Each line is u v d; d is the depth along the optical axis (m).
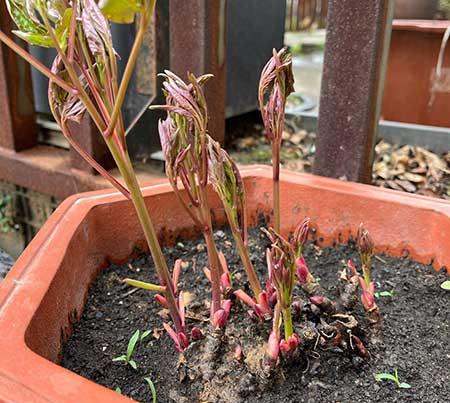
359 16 0.42
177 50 0.52
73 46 0.21
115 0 0.19
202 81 0.25
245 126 0.87
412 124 0.81
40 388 0.20
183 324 0.29
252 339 0.29
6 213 0.71
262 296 0.29
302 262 0.30
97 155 0.57
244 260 0.28
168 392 0.27
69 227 0.33
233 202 0.27
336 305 0.31
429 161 0.72
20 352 0.22
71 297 0.31
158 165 0.60
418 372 0.29
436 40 0.78
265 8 0.81
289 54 0.28
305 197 0.42
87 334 0.32
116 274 0.38
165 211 0.41
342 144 0.46
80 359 0.29
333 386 0.27
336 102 0.45
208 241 0.27
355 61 0.43
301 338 0.28
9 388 0.20
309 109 1.03
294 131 0.86
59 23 0.21
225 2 0.51
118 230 0.39
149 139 0.60
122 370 0.29
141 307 0.35
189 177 0.26
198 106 0.24
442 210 0.38
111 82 0.23
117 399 0.20
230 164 0.26
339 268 0.39
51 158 0.64
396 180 0.66
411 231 0.39
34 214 0.69
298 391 0.27
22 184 0.65
